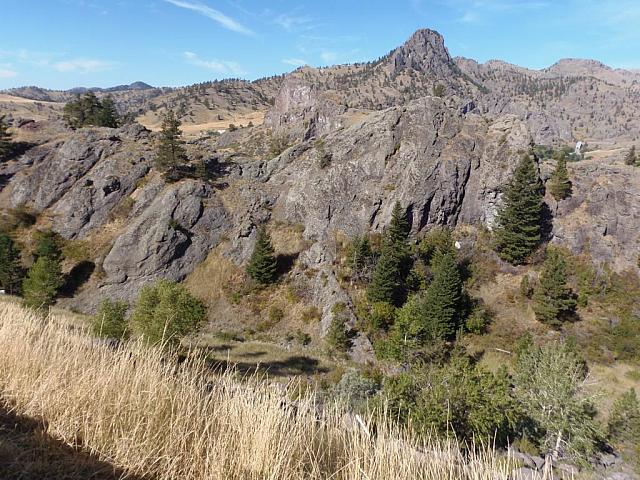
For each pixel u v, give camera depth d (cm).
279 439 412
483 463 387
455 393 1375
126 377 508
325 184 4900
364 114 11225
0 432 440
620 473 1889
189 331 2109
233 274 4500
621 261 4244
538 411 1920
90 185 5012
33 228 4759
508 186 4544
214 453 404
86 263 4497
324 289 4141
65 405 473
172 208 4681
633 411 2217
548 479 382
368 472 387
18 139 5753
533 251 4334
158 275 4409
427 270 4250
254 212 5022
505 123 5119
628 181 4688
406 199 4606
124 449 421
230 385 518
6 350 582
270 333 3891
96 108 7731
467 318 3716
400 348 3198
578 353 3188
